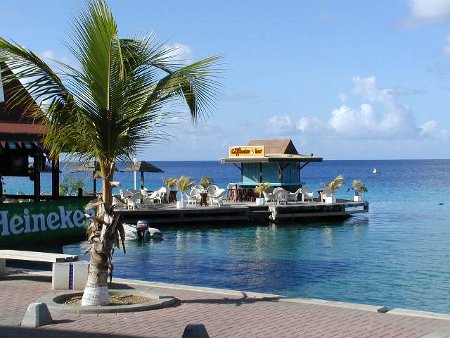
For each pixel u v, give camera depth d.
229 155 42.81
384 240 26.80
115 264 20.36
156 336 8.04
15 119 16.17
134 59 9.96
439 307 14.05
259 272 18.77
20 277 12.70
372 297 15.10
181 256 22.27
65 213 16.33
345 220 36.28
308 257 21.97
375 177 121.31
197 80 10.16
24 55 9.39
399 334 8.15
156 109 10.12
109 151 9.99
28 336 7.99
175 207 34.53
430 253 22.67
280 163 41.19
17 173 19.30
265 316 9.30
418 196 59.09
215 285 16.72
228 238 28.00
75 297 10.67
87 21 9.48
